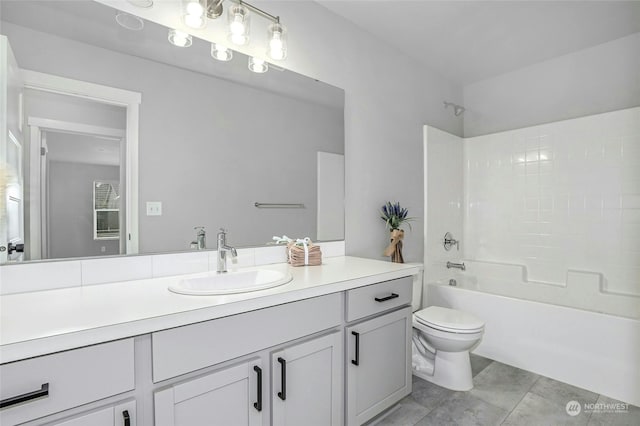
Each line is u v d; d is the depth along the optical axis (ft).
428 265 9.54
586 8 7.30
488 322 8.04
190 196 5.06
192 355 3.16
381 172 8.23
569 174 9.34
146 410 2.91
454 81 11.25
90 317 2.88
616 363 6.28
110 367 2.71
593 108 9.16
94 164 4.26
